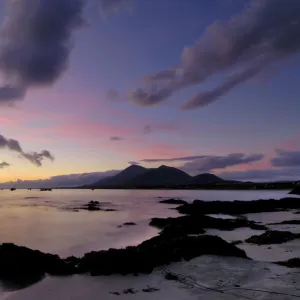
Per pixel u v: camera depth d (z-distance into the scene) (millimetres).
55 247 24375
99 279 13594
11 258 14617
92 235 30672
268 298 10609
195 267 14336
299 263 14891
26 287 12789
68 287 12727
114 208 67438
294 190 117938
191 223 31016
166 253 15680
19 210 62219
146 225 38188
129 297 11414
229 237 25906
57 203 85875
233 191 169250
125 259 14570
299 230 28766
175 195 136000
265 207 53594
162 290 11938
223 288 11695
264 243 21797
